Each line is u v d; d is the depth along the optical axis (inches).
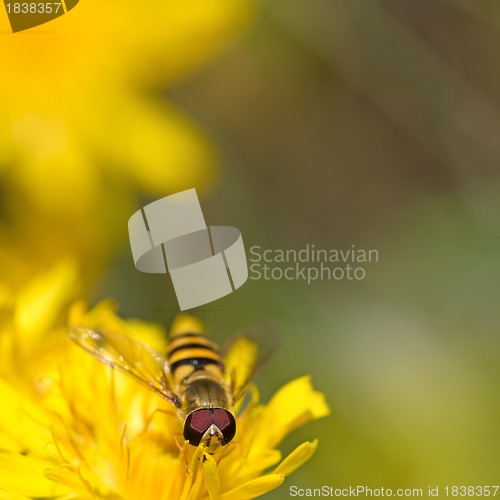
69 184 8.5
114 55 8.6
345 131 9.6
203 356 7.5
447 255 9.3
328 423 8.7
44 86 8.5
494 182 9.5
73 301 7.9
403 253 9.3
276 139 9.6
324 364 8.9
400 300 9.1
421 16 9.4
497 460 8.7
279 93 9.5
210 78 9.5
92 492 7.3
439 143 9.5
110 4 8.5
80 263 8.5
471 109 9.5
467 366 9.0
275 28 9.3
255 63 9.4
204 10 8.6
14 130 8.5
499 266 9.2
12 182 8.5
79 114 8.6
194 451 7.4
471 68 9.5
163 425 7.5
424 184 9.6
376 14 9.3
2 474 7.3
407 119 9.5
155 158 8.7
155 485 7.4
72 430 7.5
